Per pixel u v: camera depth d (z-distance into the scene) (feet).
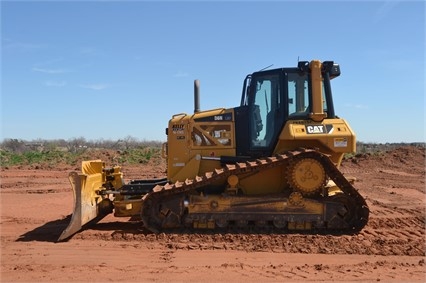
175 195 30.40
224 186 31.50
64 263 23.73
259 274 21.67
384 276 21.53
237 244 27.43
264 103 32.30
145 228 31.99
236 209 30.14
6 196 53.42
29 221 36.09
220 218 30.14
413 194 58.13
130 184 33.73
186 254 25.46
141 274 21.62
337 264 23.70
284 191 30.99
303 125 30.71
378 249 26.89
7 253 25.82
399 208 43.96
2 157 109.19
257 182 31.32
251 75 32.91
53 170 89.81
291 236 28.68
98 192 32.96
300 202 29.96
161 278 20.97
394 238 29.66
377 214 39.70
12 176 78.02
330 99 31.86
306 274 21.72
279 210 29.99
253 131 32.30
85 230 31.50
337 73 31.78
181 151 33.27
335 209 30.04
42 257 24.94
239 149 32.91
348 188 30.14
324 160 29.78
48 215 39.22
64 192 57.57
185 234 29.35
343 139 30.32
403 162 100.58
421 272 22.34
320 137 30.25
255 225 30.48
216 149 32.96
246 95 33.47
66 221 36.01
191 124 33.30
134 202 32.24
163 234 29.17
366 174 84.07
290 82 31.71
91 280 20.71
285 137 30.48
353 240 28.53
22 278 21.08
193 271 22.11
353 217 30.50
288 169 30.09
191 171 32.91
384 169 93.20
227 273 21.80
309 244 27.30
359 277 21.34
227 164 32.30
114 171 36.40
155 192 29.58
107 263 23.67
